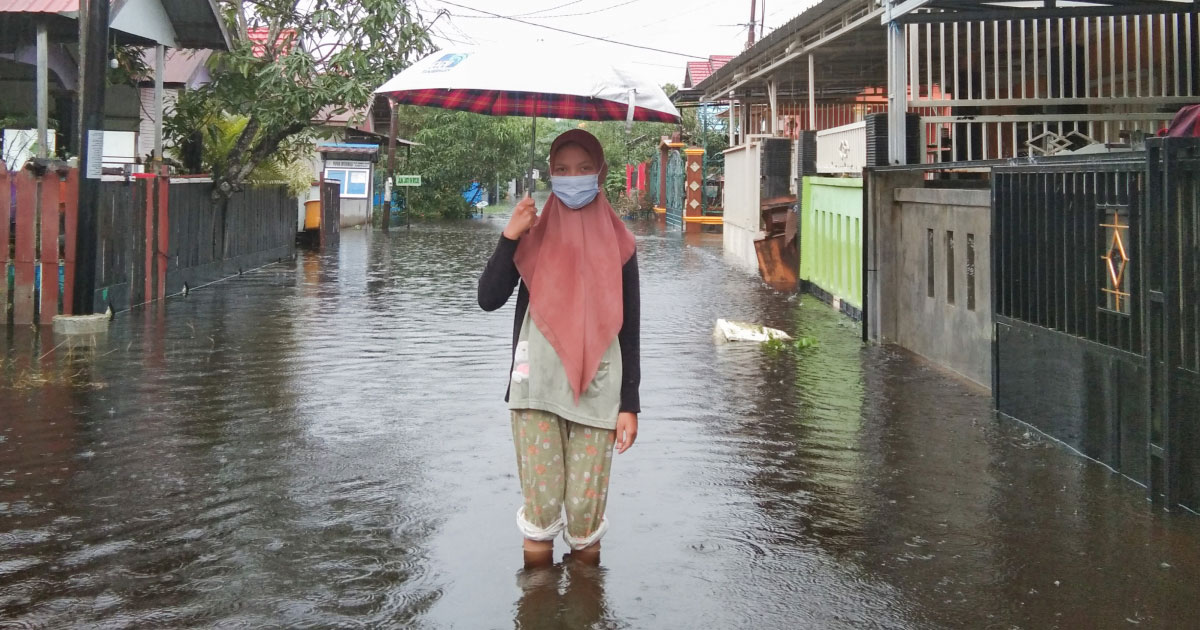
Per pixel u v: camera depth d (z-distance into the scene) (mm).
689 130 41844
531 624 3629
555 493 4074
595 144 3961
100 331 10102
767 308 12820
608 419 3998
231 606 3754
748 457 5820
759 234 19234
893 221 9914
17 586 3914
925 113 12102
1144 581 4016
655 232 32750
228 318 11281
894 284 9953
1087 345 5637
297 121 14820
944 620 3688
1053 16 9188
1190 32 9820
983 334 7707
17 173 10156
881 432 6391
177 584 3955
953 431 6406
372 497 5031
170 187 13102
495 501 4977
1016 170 6426
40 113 10898
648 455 5848
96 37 9789
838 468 5609
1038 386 6281
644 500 5043
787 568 4172
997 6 9234
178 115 14992
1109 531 4582
